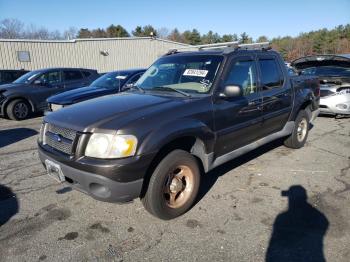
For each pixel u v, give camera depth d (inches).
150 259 111.6
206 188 166.9
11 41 826.8
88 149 118.8
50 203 153.2
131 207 147.3
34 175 190.1
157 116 127.0
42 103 410.9
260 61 183.6
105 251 116.3
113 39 1044.5
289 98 203.6
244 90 168.6
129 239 123.3
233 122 159.0
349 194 157.8
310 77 240.4
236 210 143.9
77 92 320.5
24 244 121.0
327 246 116.3
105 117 125.0
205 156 147.2
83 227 132.0
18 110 392.8
